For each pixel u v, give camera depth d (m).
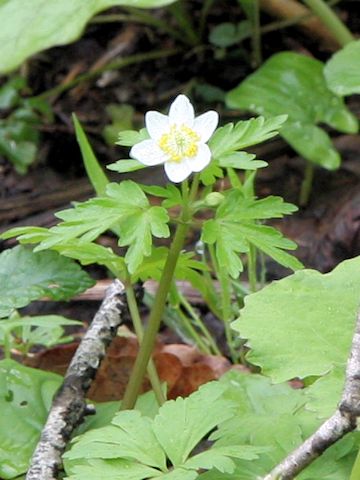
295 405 0.61
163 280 0.61
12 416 0.63
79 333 0.84
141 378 0.62
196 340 0.78
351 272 0.62
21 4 0.72
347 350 0.59
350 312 0.61
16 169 1.10
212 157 0.59
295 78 0.94
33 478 0.60
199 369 0.72
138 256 0.58
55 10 0.71
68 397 0.63
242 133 0.59
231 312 0.75
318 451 0.54
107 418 0.64
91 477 0.55
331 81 0.82
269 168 1.04
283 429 0.58
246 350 0.75
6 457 0.62
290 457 0.55
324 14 1.00
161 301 0.61
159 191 0.59
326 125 1.07
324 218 0.97
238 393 0.63
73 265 0.66
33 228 0.61
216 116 0.59
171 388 0.72
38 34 0.71
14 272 0.66
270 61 0.96
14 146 1.11
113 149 1.12
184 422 0.56
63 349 0.73
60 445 0.61
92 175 0.69
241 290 0.76
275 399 0.61
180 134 0.58
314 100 0.93
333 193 1.00
